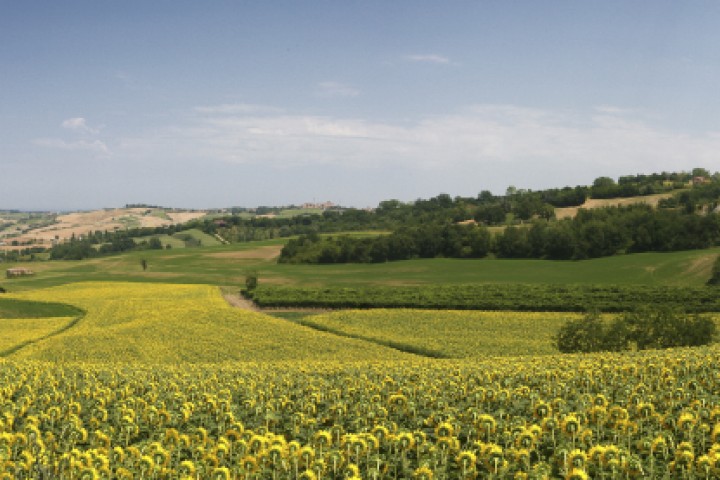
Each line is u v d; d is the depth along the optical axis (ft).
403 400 73.72
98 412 78.18
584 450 57.26
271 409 74.38
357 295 293.43
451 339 190.80
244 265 488.44
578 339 162.81
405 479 53.47
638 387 77.05
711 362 92.79
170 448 61.00
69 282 420.77
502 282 349.20
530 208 586.04
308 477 48.91
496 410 74.18
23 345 194.59
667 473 50.60
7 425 71.05
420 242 465.88
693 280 323.57
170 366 128.06
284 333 203.72
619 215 475.72
